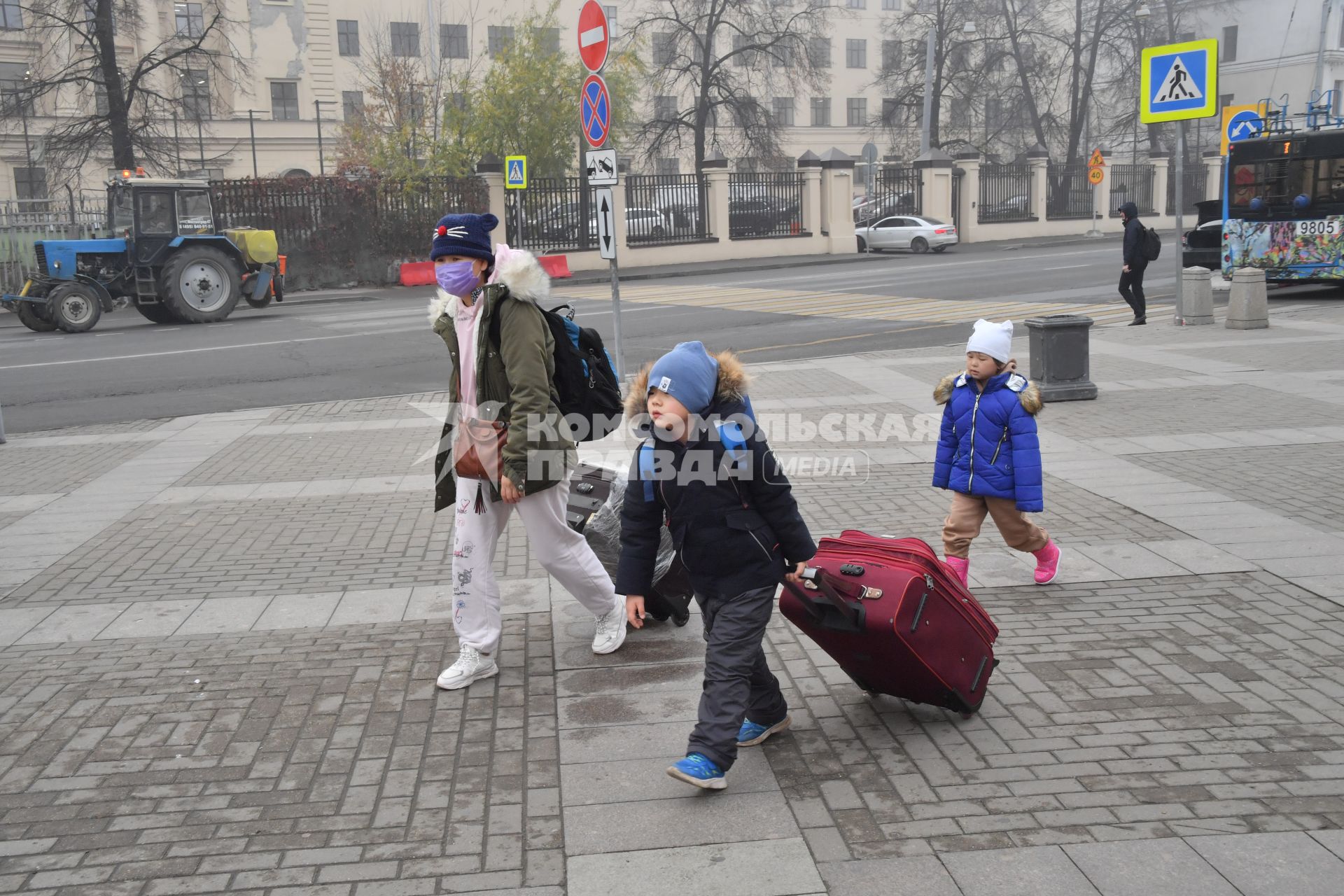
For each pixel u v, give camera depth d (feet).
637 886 10.05
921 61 159.22
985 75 156.76
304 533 22.24
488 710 14.01
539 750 12.90
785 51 148.36
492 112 109.91
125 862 10.64
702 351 11.87
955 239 120.57
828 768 12.32
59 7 114.32
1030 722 13.26
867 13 226.99
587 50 27.20
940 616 12.76
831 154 120.47
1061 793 11.54
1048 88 165.48
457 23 176.96
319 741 13.19
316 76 169.58
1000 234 139.23
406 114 113.70
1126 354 41.78
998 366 16.94
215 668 15.48
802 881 10.06
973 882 9.98
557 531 14.79
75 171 116.47
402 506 24.16
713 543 11.79
